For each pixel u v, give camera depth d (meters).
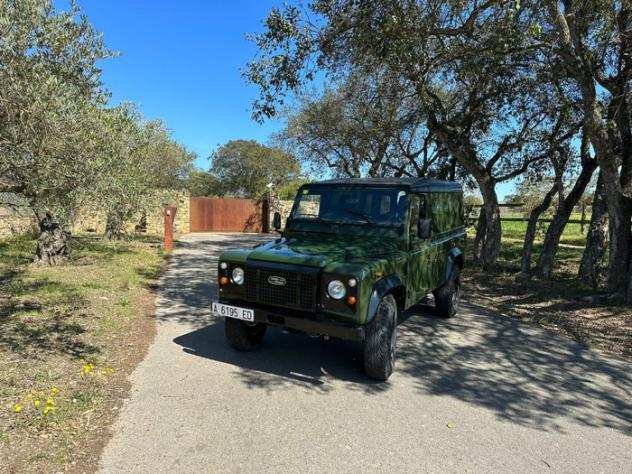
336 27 7.74
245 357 5.21
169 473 2.98
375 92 10.79
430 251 6.14
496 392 4.50
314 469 3.08
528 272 11.41
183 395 4.15
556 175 11.37
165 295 8.33
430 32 7.40
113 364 4.74
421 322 7.06
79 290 7.64
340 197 5.83
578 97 10.84
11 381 3.99
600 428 3.84
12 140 3.67
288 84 8.28
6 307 6.31
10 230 14.51
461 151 11.92
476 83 10.63
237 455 3.22
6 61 3.82
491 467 3.20
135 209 13.18
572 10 6.98
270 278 4.53
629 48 7.98
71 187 4.63
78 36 4.69
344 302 4.19
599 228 9.77
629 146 8.46
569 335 6.49
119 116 7.93
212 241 19.61
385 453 3.32
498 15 6.97
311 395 4.27
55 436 3.27
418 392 4.43
